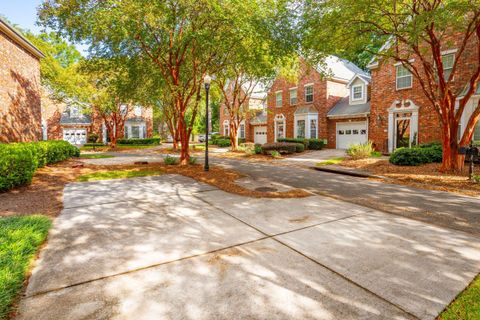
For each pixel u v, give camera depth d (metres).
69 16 8.97
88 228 4.41
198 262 3.28
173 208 5.62
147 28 9.74
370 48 12.80
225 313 2.36
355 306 2.46
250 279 2.90
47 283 2.78
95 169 11.16
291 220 4.88
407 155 10.84
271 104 25.78
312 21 9.20
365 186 7.97
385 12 8.68
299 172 10.84
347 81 21.84
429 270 3.08
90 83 22.77
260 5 9.59
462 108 9.00
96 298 2.55
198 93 12.18
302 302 2.51
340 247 3.72
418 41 9.16
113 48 10.49
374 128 16.62
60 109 33.59
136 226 4.52
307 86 22.33
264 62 11.27
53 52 23.38
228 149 24.61
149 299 2.54
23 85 13.26
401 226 4.55
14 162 7.02
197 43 10.00
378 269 3.11
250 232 4.29
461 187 7.46
